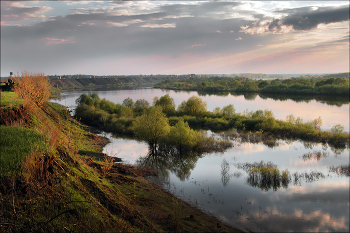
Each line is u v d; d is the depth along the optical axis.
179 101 125.38
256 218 19.12
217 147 40.78
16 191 8.38
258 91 184.25
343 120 64.69
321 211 20.34
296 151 39.84
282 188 25.09
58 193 9.81
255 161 34.19
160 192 22.28
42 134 12.63
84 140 37.34
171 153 37.59
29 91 29.47
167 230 14.18
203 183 26.14
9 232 7.12
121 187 19.12
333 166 31.81
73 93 171.88
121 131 53.38
